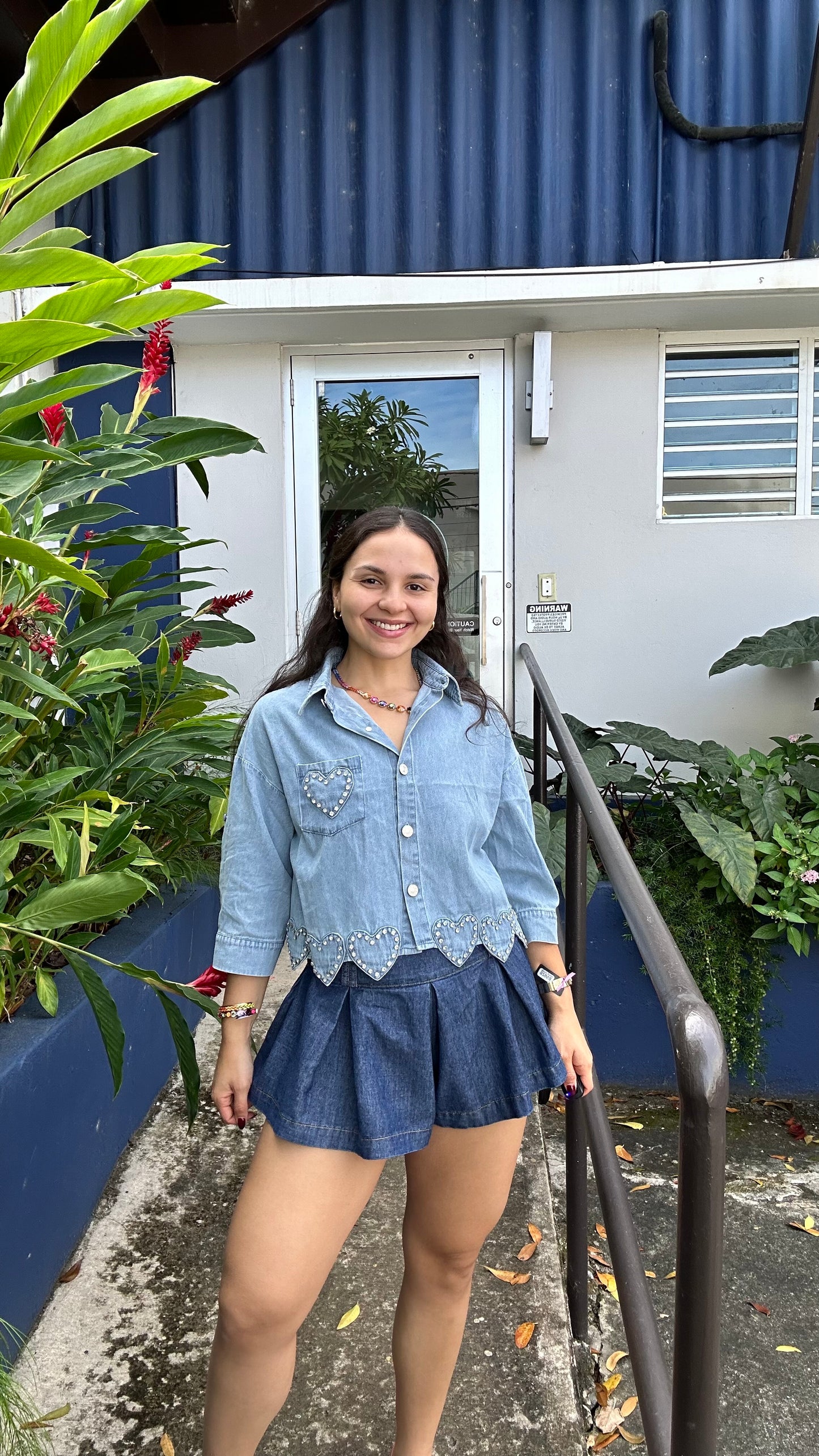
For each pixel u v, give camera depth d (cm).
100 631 221
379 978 123
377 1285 200
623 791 362
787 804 346
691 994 87
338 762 126
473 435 404
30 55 123
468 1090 126
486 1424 169
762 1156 286
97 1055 217
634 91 373
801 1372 205
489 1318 193
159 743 224
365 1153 119
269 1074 127
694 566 401
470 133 375
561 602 405
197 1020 304
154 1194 224
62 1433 162
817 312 369
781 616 401
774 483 405
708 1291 81
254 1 366
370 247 379
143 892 146
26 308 337
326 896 126
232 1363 125
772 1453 186
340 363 402
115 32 125
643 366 393
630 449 397
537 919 140
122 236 381
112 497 400
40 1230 185
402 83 373
